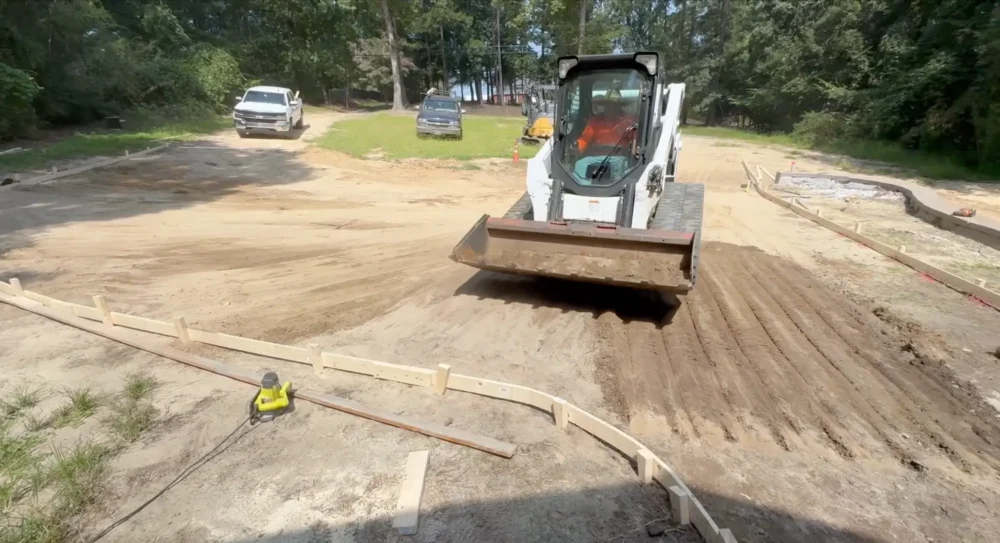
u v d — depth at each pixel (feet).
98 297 19.01
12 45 60.59
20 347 17.70
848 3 93.66
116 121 68.28
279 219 35.55
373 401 14.80
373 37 156.46
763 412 14.67
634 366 17.08
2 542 10.03
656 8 179.83
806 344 18.84
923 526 11.02
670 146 24.68
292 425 13.65
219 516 10.82
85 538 10.30
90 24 71.20
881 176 59.77
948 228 36.17
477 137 77.61
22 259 25.80
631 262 19.65
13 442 12.84
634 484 11.77
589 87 21.75
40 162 46.91
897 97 77.05
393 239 31.60
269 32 127.54
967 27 67.05
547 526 10.58
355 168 55.57
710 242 32.86
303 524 10.61
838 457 13.00
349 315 20.59
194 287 23.25
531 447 12.92
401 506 10.91
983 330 20.30
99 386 15.47
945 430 14.15
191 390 15.26
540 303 21.98
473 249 21.08
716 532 9.86
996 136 60.90
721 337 19.19
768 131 127.03
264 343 17.03
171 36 93.61
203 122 77.92
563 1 108.58
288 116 68.08
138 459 12.46
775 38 119.85
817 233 35.29
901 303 23.02
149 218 34.17
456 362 17.17
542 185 22.58
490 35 196.44
